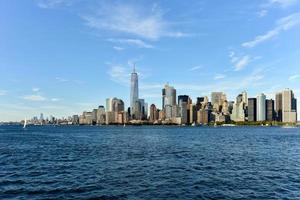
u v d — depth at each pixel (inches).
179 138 6820.9
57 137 7386.8
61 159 2849.4
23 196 1440.7
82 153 3395.7
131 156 3056.1
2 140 6058.1
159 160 2726.4
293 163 2568.9
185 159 2800.2
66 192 1514.5
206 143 5078.7
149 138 6870.1
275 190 1565.0
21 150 3818.9
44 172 2119.8
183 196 1428.4
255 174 2021.4
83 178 1872.5
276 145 4623.5
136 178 1856.5
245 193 1497.3
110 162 2600.9
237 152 3494.1
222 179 1838.1
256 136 7755.9
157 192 1501.0
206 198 1400.1
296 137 7180.1
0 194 1481.3
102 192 1505.9
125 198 1392.7
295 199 1395.2
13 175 2004.2
